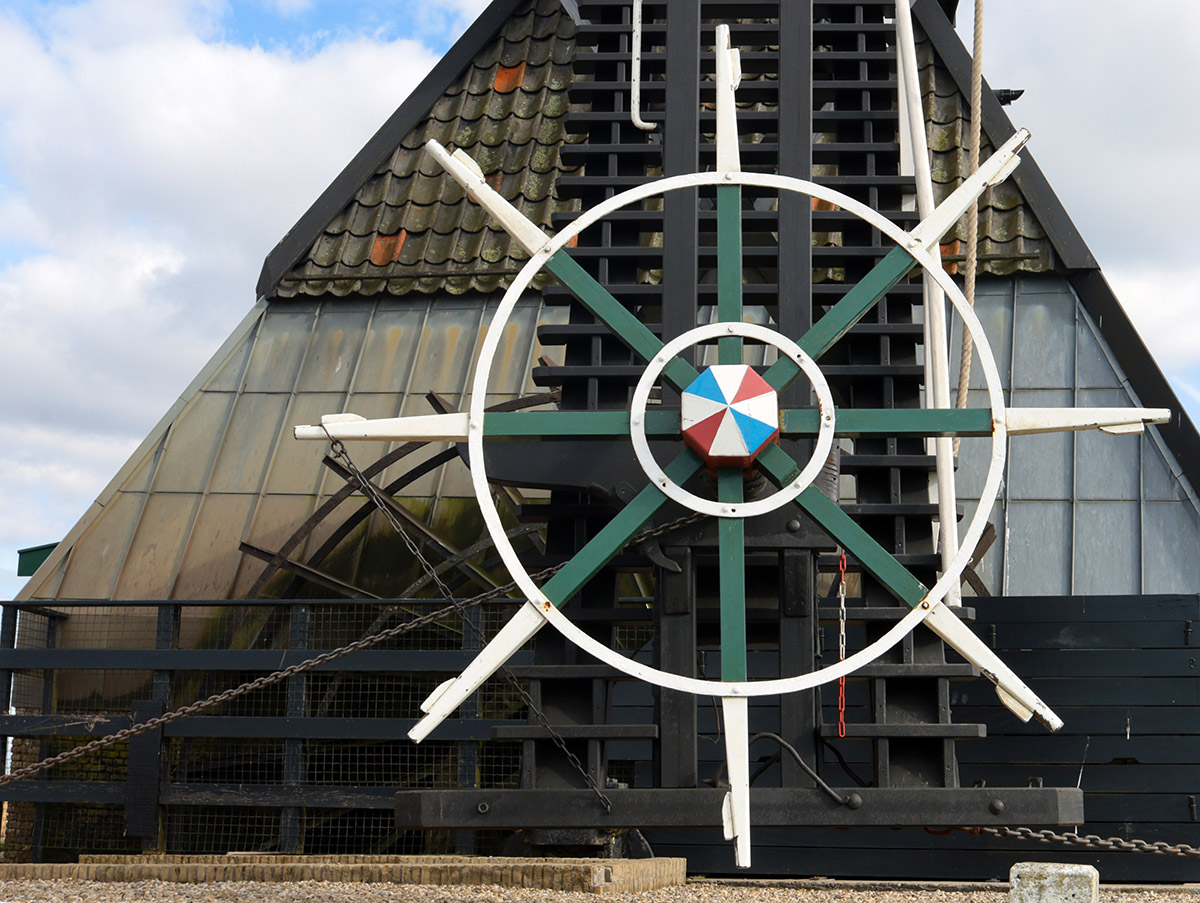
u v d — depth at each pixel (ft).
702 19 21.94
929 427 14.84
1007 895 18.44
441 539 32.53
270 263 37.83
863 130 22.09
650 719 25.73
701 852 24.72
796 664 16.89
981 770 24.68
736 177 15.79
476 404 15.20
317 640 31.09
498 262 36.70
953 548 17.65
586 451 18.26
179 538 33.45
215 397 36.14
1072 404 32.40
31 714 27.86
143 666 27.27
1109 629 24.86
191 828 28.45
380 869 17.37
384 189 39.04
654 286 20.22
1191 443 31.37
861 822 15.70
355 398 35.53
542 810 15.98
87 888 16.51
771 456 14.79
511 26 41.45
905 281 20.67
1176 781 24.11
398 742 29.35
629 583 30.01
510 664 27.22
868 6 23.31
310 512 33.53
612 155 21.70
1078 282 33.91
